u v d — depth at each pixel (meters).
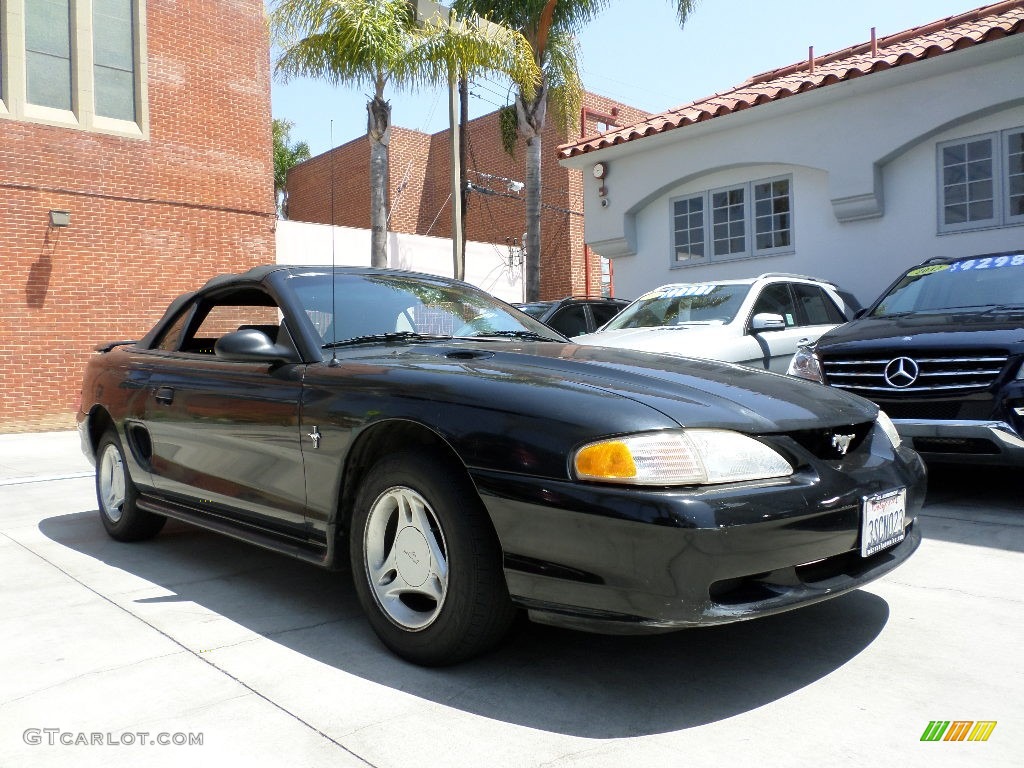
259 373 3.45
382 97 13.23
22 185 11.83
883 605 3.28
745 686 2.57
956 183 8.88
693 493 2.31
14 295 11.77
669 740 2.23
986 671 2.65
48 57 12.18
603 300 10.16
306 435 3.10
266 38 14.62
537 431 2.47
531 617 2.45
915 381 4.81
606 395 2.55
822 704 2.44
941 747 2.18
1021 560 3.81
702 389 2.76
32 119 11.91
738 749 2.18
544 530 2.39
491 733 2.28
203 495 3.77
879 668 2.69
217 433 3.60
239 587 3.73
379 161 13.42
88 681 2.66
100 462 4.79
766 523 2.34
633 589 2.28
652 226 11.66
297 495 3.18
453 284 4.27
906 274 6.40
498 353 3.21
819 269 9.98
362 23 11.69
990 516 4.64
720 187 10.87
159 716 2.40
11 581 3.85
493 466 2.49
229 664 2.79
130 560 4.24
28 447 9.99
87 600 3.54
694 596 2.27
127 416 4.31
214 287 4.18
